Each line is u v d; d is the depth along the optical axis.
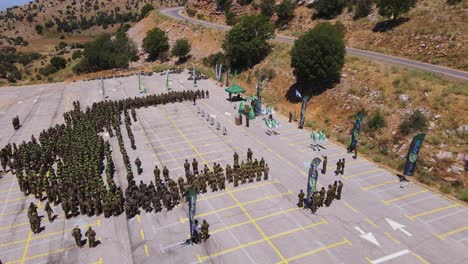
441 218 22.28
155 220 22.44
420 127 29.92
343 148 31.86
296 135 34.69
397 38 46.75
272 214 22.81
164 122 38.41
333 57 38.78
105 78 59.72
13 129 38.38
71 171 25.83
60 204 24.34
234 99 45.59
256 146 32.34
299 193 23.97
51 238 21.12
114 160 30.17
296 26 64.81
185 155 30.89
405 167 25.70
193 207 19.25
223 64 58.50
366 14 55.31
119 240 20.75
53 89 54.56
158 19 86.50
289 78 46.34
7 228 22.17
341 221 22.05
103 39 72.81
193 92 45.81
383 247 19.89
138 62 73.00
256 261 19.02
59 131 34.31
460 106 29.55
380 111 33.53
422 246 19.94
